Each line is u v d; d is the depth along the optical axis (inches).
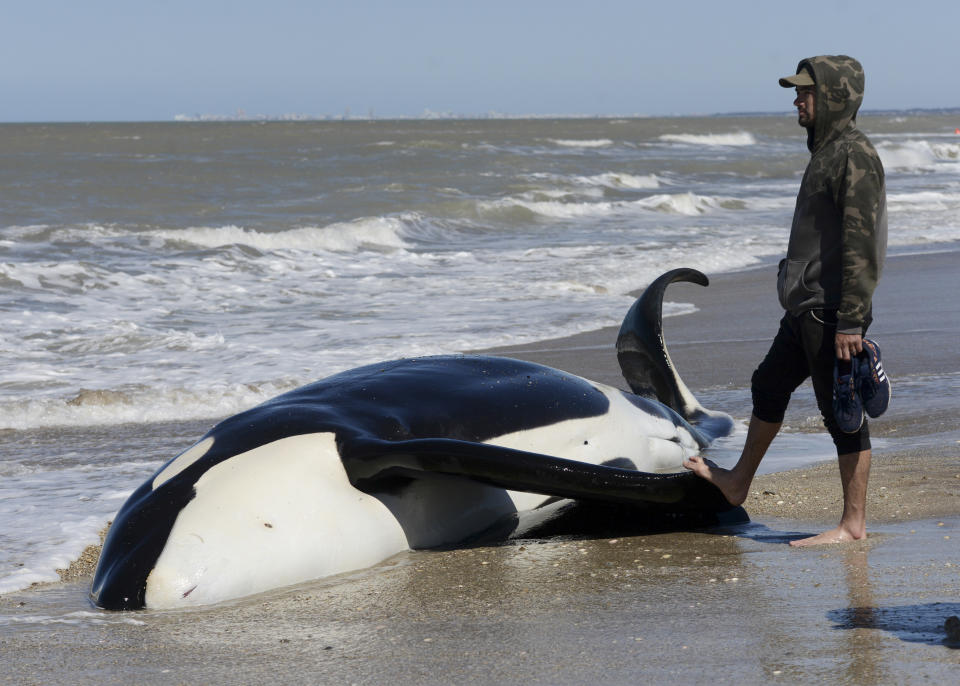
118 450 771.4
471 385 561.6
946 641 324.2
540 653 342.3
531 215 2753.4
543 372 603.2
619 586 423.8
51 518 589.9
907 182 4042.8
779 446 725.3
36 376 1013.8
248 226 2356.1
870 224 428.5
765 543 485.1
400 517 495.5
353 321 1301.7
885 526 496.4
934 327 1176.8
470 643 357.7
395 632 376.5
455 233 2372.0
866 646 324.2
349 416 505.0
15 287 1477.6
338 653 355.3
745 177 4325.8
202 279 1624.0
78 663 356.8
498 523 546.9
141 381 991.0
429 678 324.5
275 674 336.5
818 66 439.8
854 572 416.8
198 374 1019.9
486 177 3686.0
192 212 2640.3
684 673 313.9
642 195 3321.9
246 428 490.9
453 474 461.4
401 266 1818.4
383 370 567.2
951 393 848.9
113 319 1300.4
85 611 426.0
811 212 446.9
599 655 335.9
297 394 534.3
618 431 603.5
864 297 431.2
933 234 2261.3
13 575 491.2
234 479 460.4
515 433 548.7
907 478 587.5
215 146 5915.4
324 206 2783.0
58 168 3796.8
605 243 2146.9
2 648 376.2
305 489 465.1
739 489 502.0
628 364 762.8
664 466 640.4
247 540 442.0
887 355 1027.3
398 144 5999.0
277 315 1347.2
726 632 351.3
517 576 449.1
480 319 1311.5
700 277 765.3
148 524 449.4
